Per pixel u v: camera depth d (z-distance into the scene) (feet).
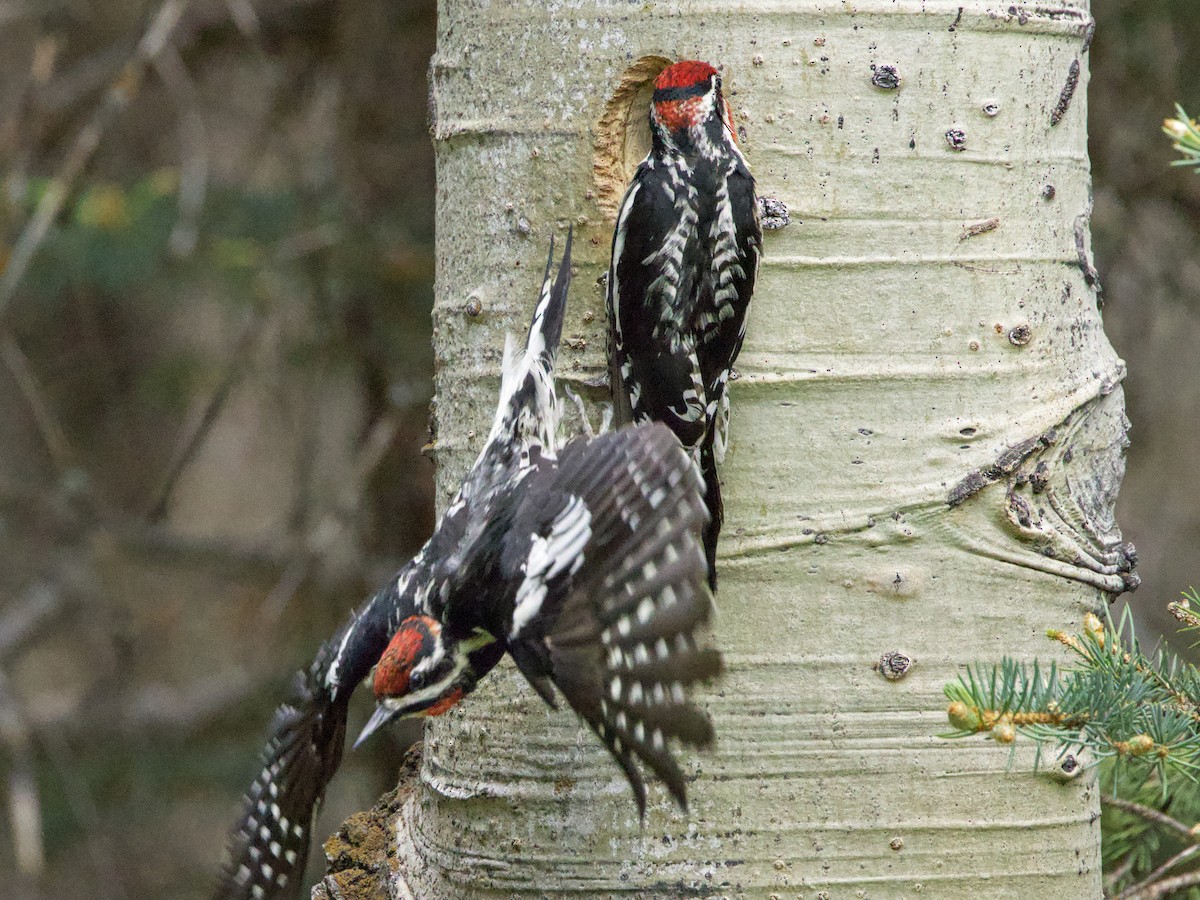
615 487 20.22
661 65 24.70
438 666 21.57
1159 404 50.88
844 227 24.09
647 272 23.99
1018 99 24.58
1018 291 24.49
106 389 64.13
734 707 23.76
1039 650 24.27
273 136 50.98
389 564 48.08
